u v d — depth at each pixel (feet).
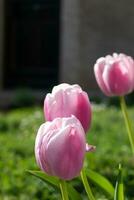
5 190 22.63
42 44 90.74
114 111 55.06
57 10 90.43
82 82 82.89
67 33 83.10
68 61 83.05
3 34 88.58
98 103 69.87
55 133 9.08
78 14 83.20
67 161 9.12
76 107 10.43
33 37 91.15
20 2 92.73
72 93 10.43
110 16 83.76
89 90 82.43
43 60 90.48
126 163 26.32
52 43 90.38
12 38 90.94
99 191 19.58
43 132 9.22
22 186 22.66
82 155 9.18
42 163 9.23
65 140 9.05
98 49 83.41
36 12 91.04
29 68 90.58
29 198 21.70
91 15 83.41
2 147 31.91
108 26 83.71
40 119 48.70
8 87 90.22
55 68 89.71
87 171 13.71
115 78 13.67
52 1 90.53
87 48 83.25
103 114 51.78
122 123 46.11
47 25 90.74
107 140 36.14
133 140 13.97
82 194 21.54
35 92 81.05
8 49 90.58
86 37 83.35
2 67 88.38
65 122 9.14
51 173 9.26
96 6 83.51
